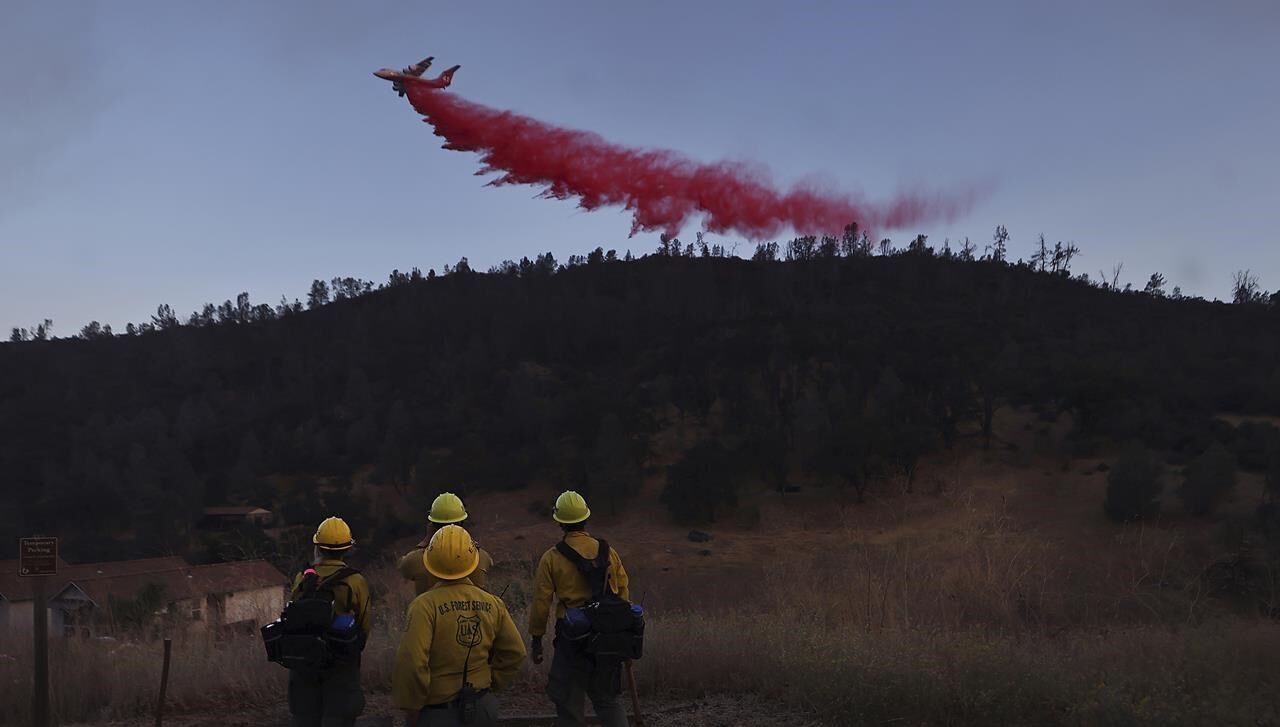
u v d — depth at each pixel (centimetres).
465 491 8150
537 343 13712
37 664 647
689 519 6594
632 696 612
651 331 13588
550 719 656
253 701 746
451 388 12238
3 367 14675
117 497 7631
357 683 534
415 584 558
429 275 18675
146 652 820
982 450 7225
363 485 9006
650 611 978
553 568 574
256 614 1040
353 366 13662
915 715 646
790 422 8400
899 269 16075
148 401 13138
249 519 7844
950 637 779
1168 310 13788
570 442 9106
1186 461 6316
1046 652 739
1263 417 7675
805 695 703
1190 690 661
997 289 14912
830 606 895
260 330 17175
